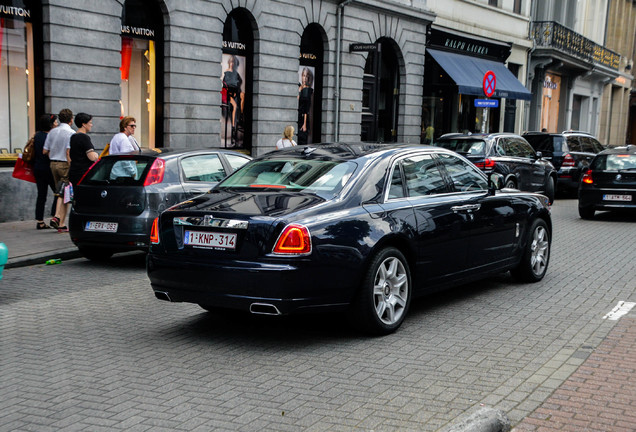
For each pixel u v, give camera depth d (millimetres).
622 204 14391
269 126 17812
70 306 6867
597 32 42188
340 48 19844
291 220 5273
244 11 16953
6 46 12375
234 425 3973
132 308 6816
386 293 5883
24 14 12500
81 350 5441
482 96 26219
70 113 11250
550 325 6211
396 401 4336
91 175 8906
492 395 4418
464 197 6910
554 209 17234
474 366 5035
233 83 17109
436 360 5184
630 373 4836
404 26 22406
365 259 5555
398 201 6129
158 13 14891
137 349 5477
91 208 8742
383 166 6172
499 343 5637
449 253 6555
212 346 5562
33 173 11375
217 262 5348
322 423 3992
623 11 46844
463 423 3725
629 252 10461
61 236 10766
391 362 5141
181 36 15125
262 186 6055
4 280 8055
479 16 27344
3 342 5645
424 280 6312
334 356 5293
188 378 4793
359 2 20031
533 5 31828
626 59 49156
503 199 7449
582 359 5176
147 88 14906
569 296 7406
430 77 24641
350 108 20406
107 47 13570
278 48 17781
